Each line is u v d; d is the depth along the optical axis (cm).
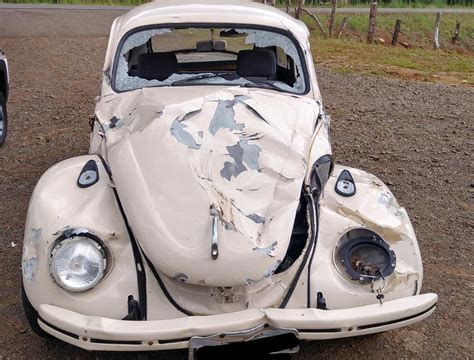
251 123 389
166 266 304
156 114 388
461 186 646
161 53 491
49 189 351
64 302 313
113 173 358
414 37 2881
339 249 338
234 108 401
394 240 342
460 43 2948
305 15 2756
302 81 484
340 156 723
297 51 495
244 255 303
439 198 614
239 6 522
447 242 521
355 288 330
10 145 723
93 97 945
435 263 486
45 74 1096
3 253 475
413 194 621
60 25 1817
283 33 500
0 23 1791
